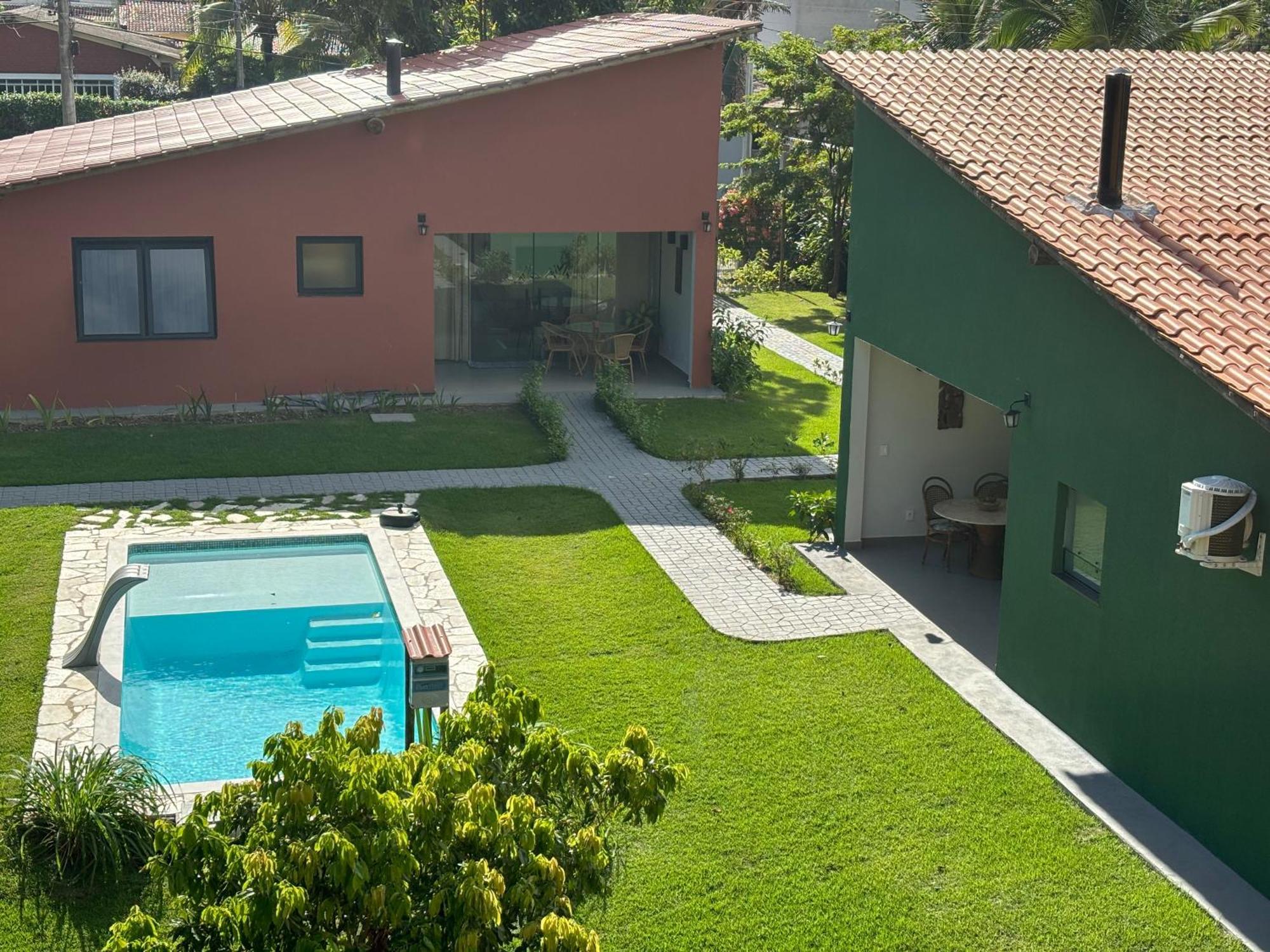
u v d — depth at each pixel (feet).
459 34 126.72
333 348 73.26
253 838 20.77
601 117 74.28
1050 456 38.70
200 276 70.49
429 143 72.13
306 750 21.36
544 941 19.81
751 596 48.29
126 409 70.23
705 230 77.36
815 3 144.97
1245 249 37.06
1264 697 30.14
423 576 49.06
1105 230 37.52
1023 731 38.47
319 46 135.13
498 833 20.97
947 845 32.58
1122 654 35.42
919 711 39.58
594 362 83.51
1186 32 83.61
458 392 76.69
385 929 20.74
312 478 60.59
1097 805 34.42
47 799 30.58
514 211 74.28
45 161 69.21
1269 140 44.80
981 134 43.96
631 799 23.30
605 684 40.83
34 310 68.28
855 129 50.62
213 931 20.25
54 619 43.47
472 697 24.06
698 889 30.66
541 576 49.93
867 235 50.19
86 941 27.86
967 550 53.93
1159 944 28.94
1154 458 33.81
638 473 63.57
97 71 172.55
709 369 79.66
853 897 30.48
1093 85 48.67
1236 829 31.27
